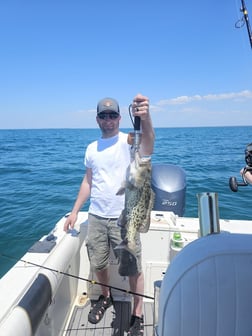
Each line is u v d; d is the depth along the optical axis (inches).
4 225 239.9
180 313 42.4
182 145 1054.4
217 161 589.0
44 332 80.3
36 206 293.6
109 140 95.3
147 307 109.8
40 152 880.3
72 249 103.3
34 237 216.8
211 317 41.4
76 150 948.6
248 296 41.0
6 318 61.3
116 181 92.9
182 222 117.3
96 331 98.3
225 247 43.2
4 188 375.9
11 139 1807.3
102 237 97.8
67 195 338.0
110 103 92.4
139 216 70.5
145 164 68.4
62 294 96.5
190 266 42.7
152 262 112.6
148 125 71.4
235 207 280.8
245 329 41.1
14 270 81.0
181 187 154.1
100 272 102.0
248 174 76.7
